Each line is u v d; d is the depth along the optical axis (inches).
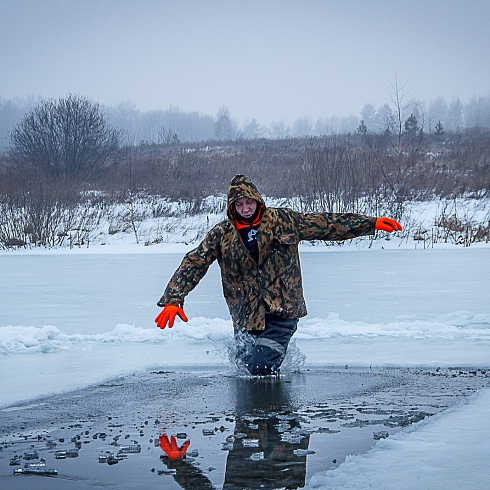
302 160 1264.8
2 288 549.3
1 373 247.8
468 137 2385.6
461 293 471.5
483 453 142.9
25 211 1049.5
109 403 199.5
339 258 769.6
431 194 1146.7
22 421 179.3
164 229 1088.2
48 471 137.2
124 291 522.0
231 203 230.1
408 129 2126.0
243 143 2277.3
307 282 547.8
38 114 1461.6
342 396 203.6
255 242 234.2
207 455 146.9
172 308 231.8
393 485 124.9
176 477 133.0
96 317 394.0
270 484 128.0
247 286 238.4
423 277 574.6
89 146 1450.5
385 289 498.9
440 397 200.5
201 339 320.5
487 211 1056.2
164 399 203.8
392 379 228.8
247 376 238.4
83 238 1043.3
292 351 254.1
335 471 132.8
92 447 154.3
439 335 319.3
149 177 1369.3
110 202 1216.2
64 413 187.8
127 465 141.0
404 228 980.6
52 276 639.1
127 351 292.7
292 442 155.4
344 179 995.3
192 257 236.8
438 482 126.1
